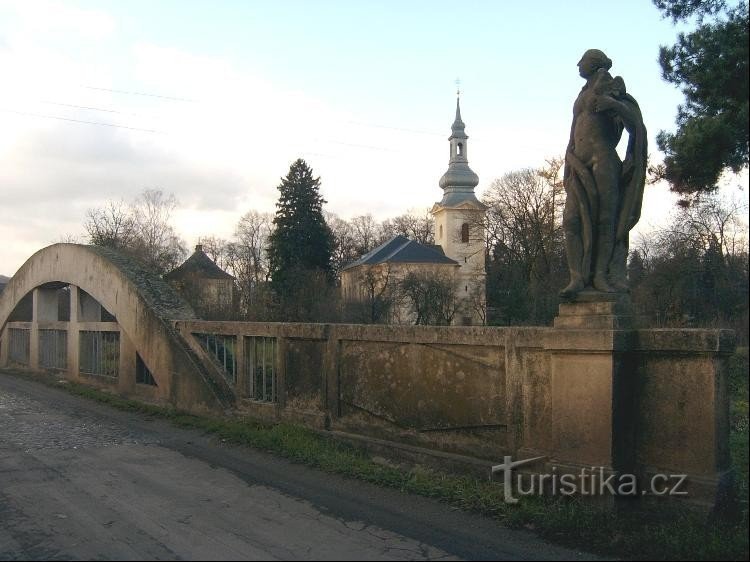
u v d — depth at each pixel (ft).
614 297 20.06
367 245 311.47
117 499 22.38
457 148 278.87
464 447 23.84
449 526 19.27
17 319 67.87
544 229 151.74
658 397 19.35
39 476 25.54
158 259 187.11
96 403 44.09
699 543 16.60
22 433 34.09
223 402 35.94
